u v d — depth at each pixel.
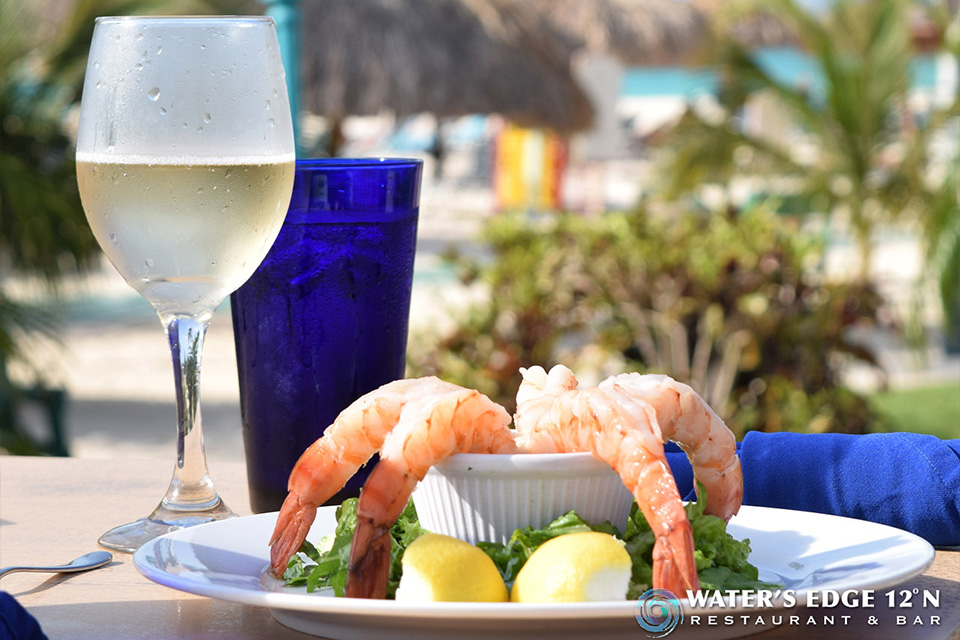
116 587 0.75
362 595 0.62
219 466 1.23
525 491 0.68
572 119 9.18
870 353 4.28
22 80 5.29
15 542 0.88
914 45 7.82
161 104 0.77
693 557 0.58
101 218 0.79
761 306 3.95
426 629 0.60
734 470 0.72
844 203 7.79
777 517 0.82
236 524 0.79
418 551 0.62
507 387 3.92
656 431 0.62
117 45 0.78
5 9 5.31
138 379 7.04
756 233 4.09
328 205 0.91
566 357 4.10
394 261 0.94
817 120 7.79
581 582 0.60
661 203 7.96
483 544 0.67
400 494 0.64
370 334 0.92
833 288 4.12
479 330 4.02
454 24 8.70
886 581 0.62
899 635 0.65
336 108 8.40
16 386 5.12
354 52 8.36
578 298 4.05
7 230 5.09
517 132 14.45
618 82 10.55
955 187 6.99
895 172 7.64
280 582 0.72
